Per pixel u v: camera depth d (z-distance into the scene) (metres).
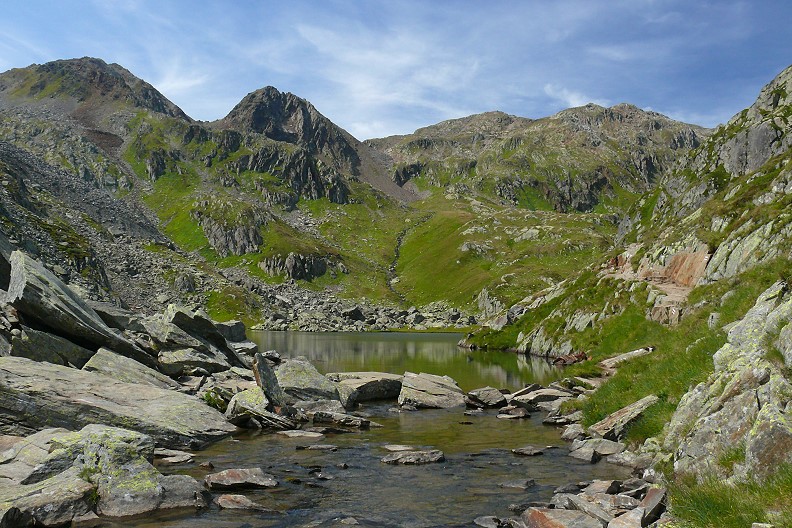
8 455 17.30
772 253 37.94
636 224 158.75
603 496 15.62
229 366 41.62
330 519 15.19
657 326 49.16
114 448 17.00
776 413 11.82
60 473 16.06
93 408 22.61
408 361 69.62
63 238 121.38
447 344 108.38
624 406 26.02
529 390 40.19
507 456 23.11
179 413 26.19
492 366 62.78
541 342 75.00
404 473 20.30
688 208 130.12
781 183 50.50
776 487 10.38
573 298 74.56
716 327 27.84
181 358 38.31
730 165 128.50
